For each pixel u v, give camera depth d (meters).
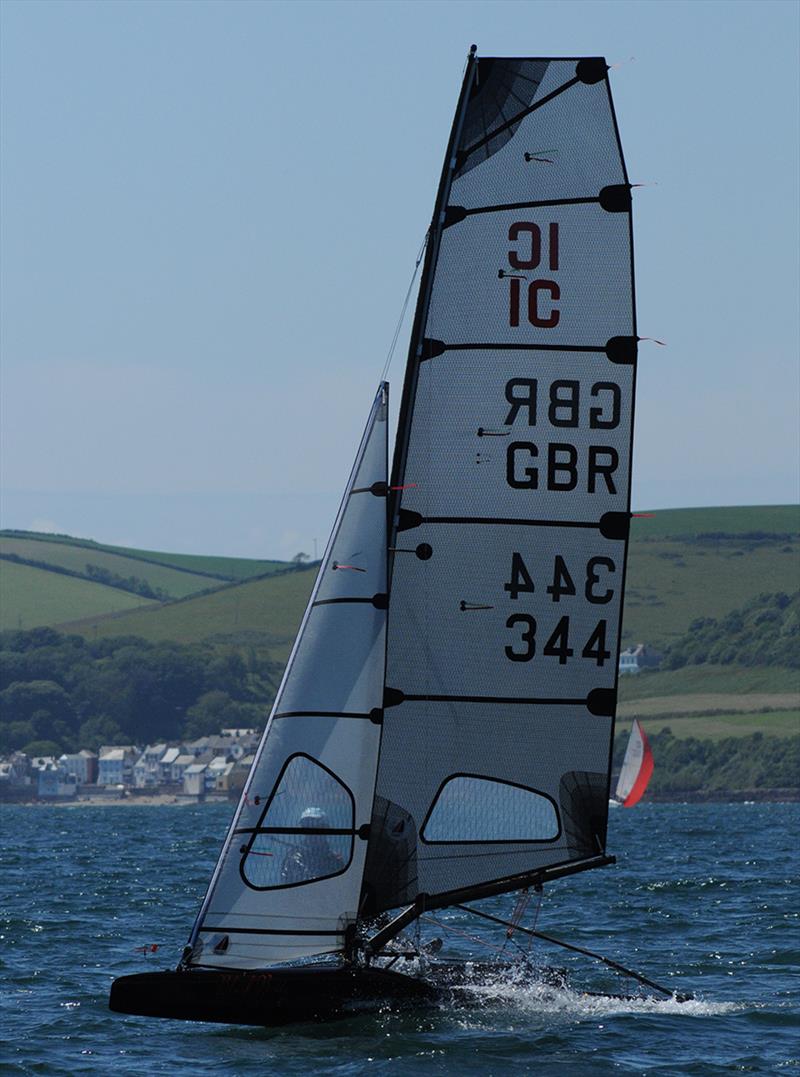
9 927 137.75
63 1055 79.75
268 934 80.19
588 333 83.00
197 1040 82.12
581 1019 85.38
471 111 82.69
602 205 82.81
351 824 80.69
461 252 82.62
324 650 81.25
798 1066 76.69
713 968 111.56
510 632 82.88
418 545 82.69
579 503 83.12
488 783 82.62
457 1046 78.38
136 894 174.75
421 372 82.75
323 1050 77.56
